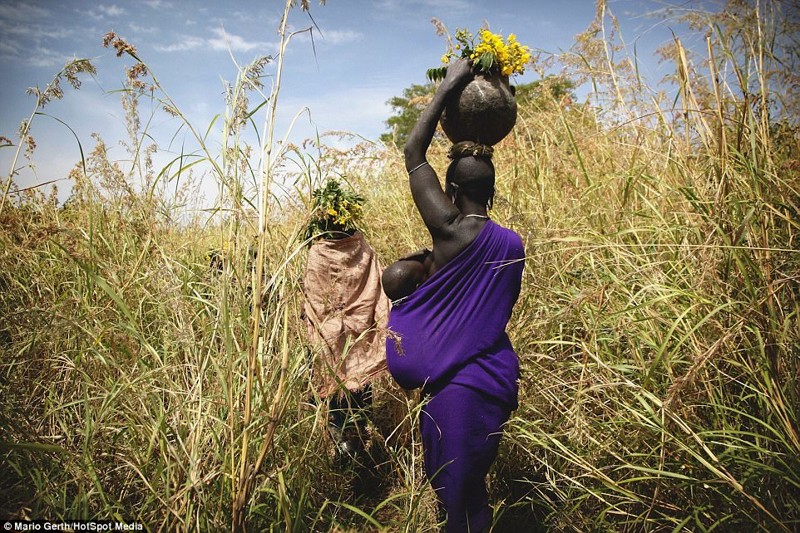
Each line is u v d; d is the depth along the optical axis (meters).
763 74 3.08
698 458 2.47
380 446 3.61
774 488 2.55
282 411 2.42
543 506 3.11
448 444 2.55
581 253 3.50
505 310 2.67
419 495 2.67
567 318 3.41
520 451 3.29
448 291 2.62
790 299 2.80
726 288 2.90
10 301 3.62
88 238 3.75
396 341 2.60
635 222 4.04
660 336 3.02
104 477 2.61
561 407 3.25
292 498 2.86
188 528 2.35
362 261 3.77
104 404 2.57
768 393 2.64
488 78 2.67
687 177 3.38
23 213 4.25
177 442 2.61
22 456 2.53
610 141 4.80
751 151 3.06
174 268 3.25
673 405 2.57
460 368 2.58
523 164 5.30
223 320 2.59
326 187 3.77
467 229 2.63
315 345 3.20
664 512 2.75
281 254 3.06
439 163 6.36
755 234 2.81
